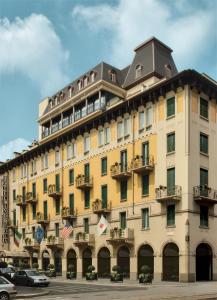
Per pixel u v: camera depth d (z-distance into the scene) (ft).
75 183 171.94
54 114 206.39
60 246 173.27
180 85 130.31
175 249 124.16
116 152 152.56
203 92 135.23
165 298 76.13
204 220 127.44
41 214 189.06
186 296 80.12
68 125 192.44
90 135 168.25
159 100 138.00
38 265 186.80
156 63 172.04
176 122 130.41
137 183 141.38
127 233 138.51
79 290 98.73
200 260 124.26
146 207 136.05
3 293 69.10
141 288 102.83
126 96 179.93
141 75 176.14
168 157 131.13
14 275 119.03
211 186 131.64
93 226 158.51
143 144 141.59
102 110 172.04
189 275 118.73
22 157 213.66
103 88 175.63
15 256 192.44
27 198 201.57
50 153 193.16
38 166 201.46
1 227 224.94
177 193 124.67
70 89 201.16
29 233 200.75
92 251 156.66
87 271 158.61
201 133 131.44
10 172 228.02
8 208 223.71
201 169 129.29
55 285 116.67
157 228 130.82
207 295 82.43
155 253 130.00
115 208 149.07
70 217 169.07
